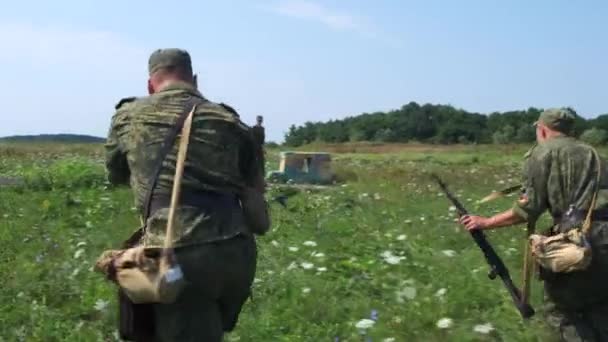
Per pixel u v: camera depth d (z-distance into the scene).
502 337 5.97
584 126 60.16
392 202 15.54
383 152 52.69
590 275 4.91
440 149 56.31
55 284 7.23
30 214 12.40
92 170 16.72
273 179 21.17
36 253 9.02
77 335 5.92
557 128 5.16
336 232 11.02
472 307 6.83
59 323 6.20
